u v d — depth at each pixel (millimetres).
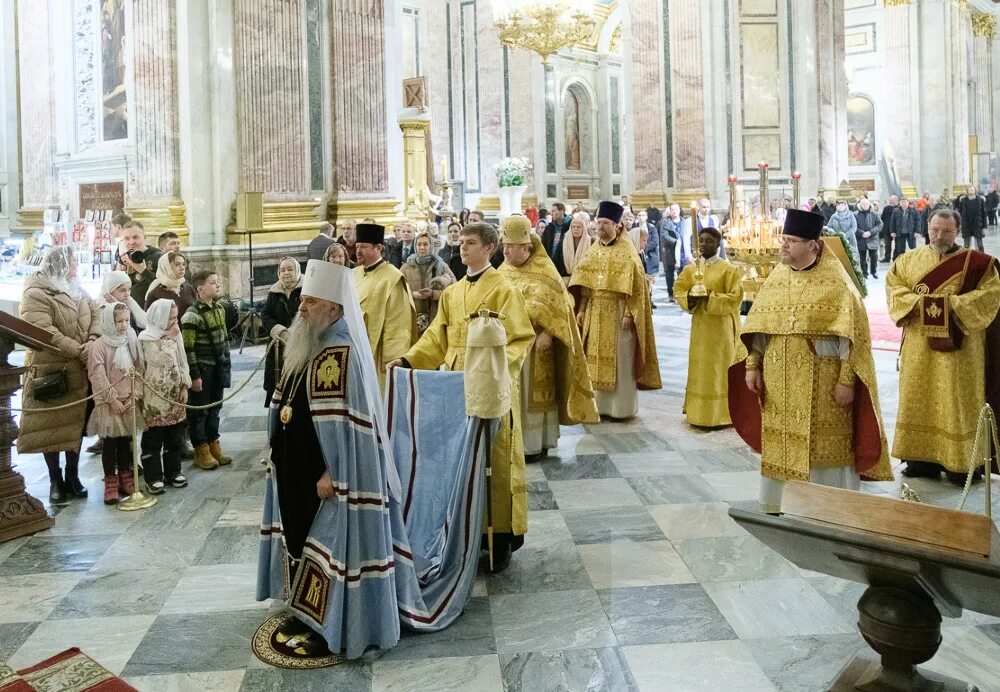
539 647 3709
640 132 20047
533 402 6469
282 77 12047
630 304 7746
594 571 4520
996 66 40594
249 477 6254
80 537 5078
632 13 19922
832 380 4922
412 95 14852
